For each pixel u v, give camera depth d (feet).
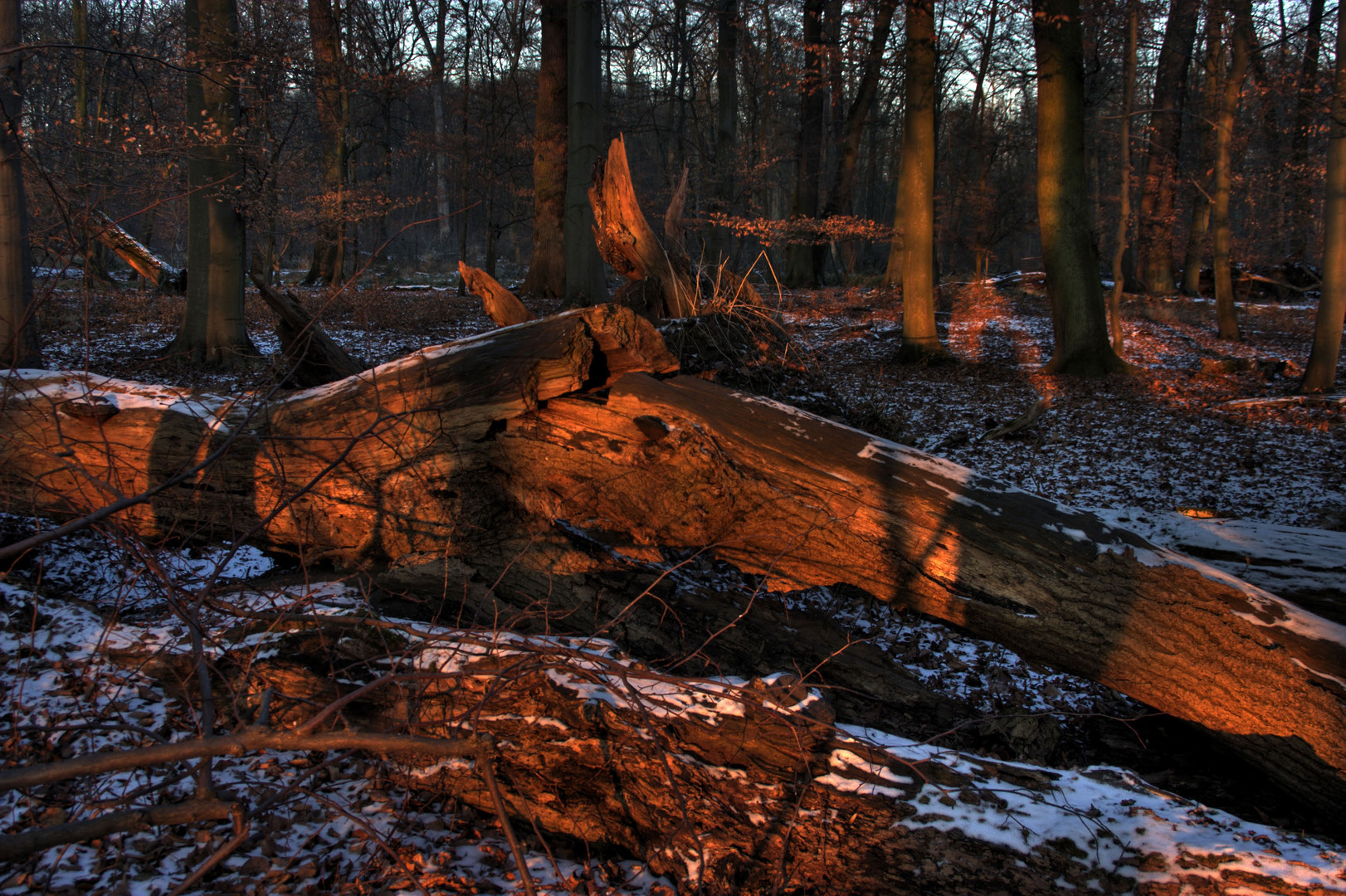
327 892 7.11
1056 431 29.99
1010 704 11.76
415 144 72.59
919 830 7.35
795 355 17.01
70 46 18.01
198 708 9.47
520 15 80.12
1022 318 60.34
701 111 98.99
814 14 66.08
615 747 8.12
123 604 11.46
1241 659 9.22
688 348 15.56
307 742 4.76
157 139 24.56
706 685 8.73
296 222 45.03
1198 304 63.05
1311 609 12.27
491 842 8.05
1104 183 72.38
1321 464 24.94
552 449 11.43
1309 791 8.97
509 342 11.76
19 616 10.64
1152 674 9.70
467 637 8.52
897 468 10.93
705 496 10.91
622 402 11.31
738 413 11.28
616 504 11.46
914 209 43.80
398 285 76.43
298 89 39.60
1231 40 44.60
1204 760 10.39
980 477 11.04
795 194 84.43
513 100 82.74
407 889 7.19
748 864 7.39
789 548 11.07
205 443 12.32
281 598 11.28
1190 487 23.12
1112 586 9.82
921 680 12.12
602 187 18.93
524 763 8.23
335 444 11.92
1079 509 10.73
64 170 16.89
